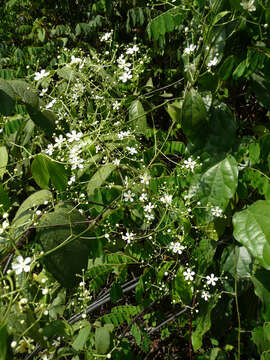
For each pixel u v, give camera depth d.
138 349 0.40
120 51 0.49
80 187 0.30
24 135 0.34
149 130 0.34
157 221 0.34
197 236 0.34
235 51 0.28
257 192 0.31
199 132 0.27
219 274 0.32
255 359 0.33
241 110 0.39
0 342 0.16
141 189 0.28
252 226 0.24
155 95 0.39
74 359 0.26
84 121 0.32
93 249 0.24
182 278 0.30
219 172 0.27
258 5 0.26
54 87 0.32
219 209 0.27
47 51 0.56
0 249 0.21
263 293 0.27
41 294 0.23
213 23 0.27
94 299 0.39
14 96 0.24
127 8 0.49
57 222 0.21
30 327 0.19
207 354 0.31
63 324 0.21
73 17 0.59
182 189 0.32
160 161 0.34
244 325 0.34
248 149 0.28
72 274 0.20
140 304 0.33
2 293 0.19
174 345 0.40
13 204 0.38
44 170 0.23
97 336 0.25
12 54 0.61
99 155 0.28
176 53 0.45
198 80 0.28
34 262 0.20
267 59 0.26
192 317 0.33
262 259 0.23
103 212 0.26
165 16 0.34
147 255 0.32
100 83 0.35
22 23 0.65
